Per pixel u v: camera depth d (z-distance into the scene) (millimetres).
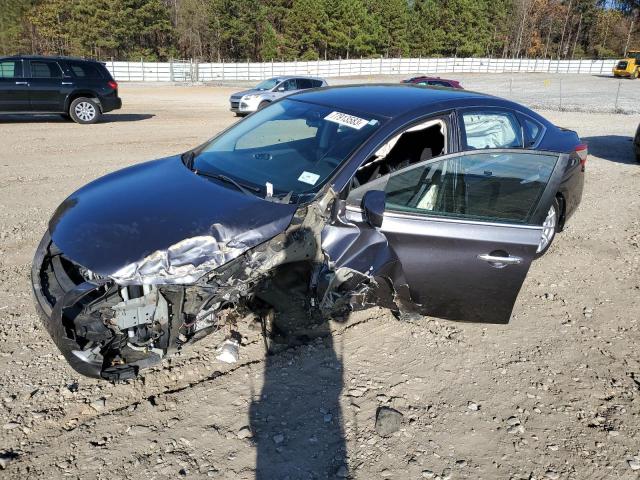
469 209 3303
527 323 4070
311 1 63938
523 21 82250
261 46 66750
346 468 2613
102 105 14164
